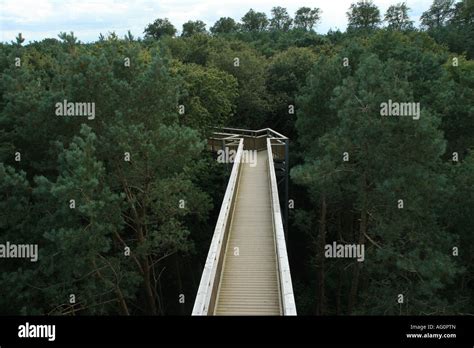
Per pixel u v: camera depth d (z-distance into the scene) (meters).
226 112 24.36
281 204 25.52
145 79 14.54
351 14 70.25
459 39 52.62
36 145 14.92
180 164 14.41
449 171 15.01
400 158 12.87
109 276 13.32
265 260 11.59
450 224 14.70
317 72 19.08
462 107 18.41
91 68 13.86
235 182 15.76
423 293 13.05
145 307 19.77
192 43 37.00
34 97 14.78
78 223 12.45
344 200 17.05
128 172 14.01
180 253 22.95
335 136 14.02
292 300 7.98
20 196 13.27
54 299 12.46
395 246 13.76
